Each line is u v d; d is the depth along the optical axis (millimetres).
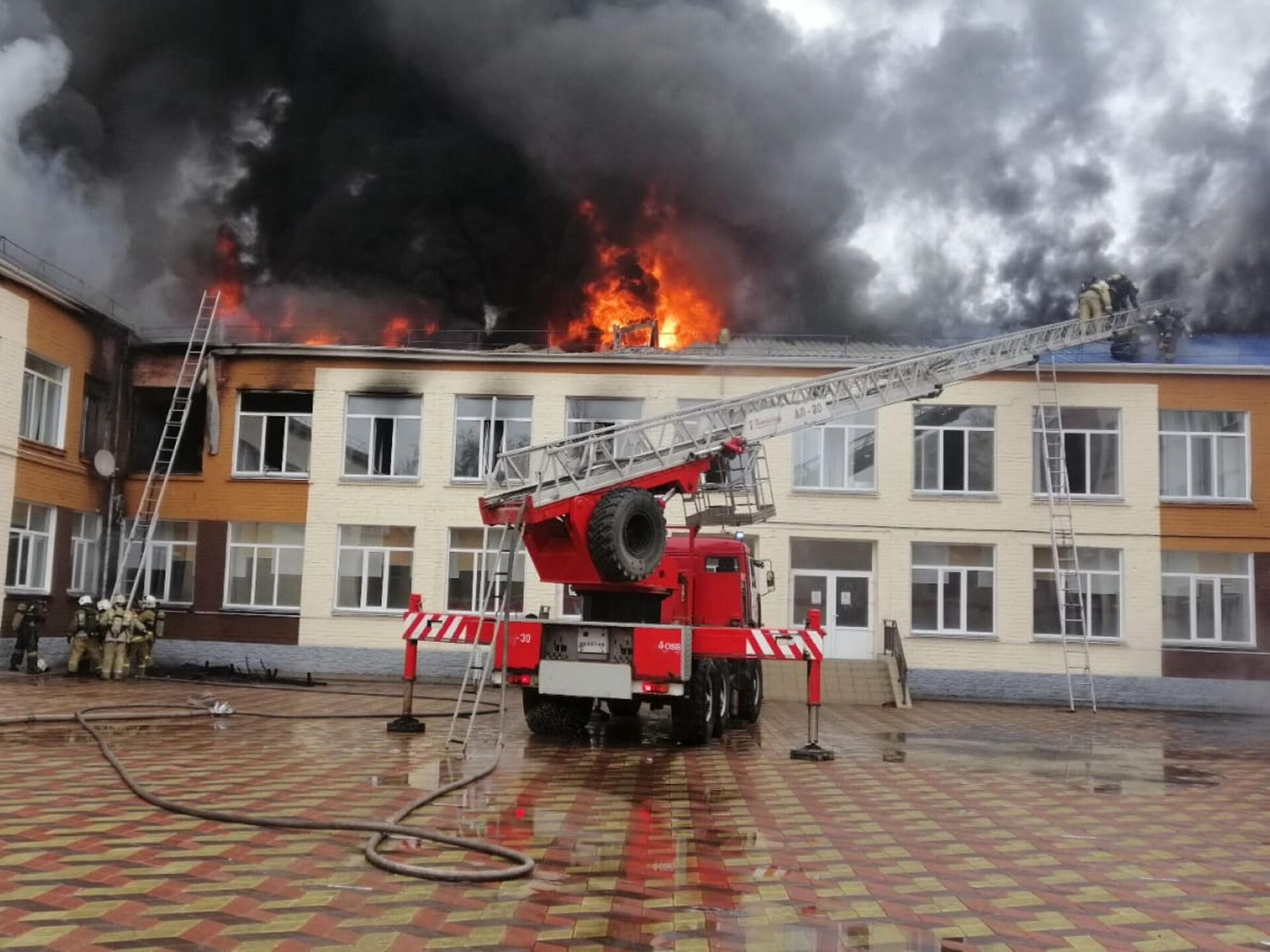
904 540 23250
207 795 8164
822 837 7574
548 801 8586
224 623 23875
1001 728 16906
